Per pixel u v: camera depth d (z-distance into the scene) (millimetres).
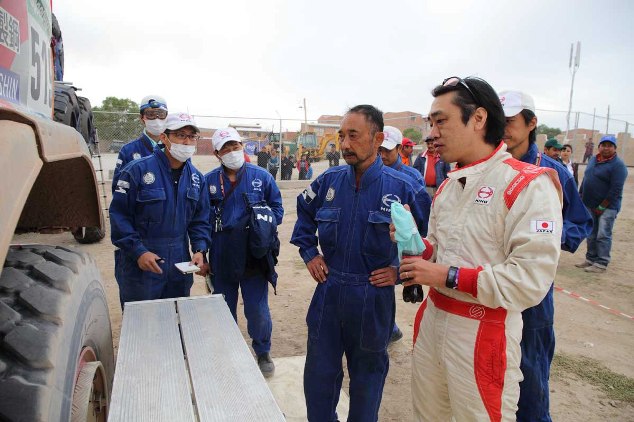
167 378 1461
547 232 1467
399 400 3215
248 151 18734
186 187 2904
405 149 7191
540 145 23688
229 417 1249
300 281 5730
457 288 1555
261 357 3350
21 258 1539
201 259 2879
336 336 2336
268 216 3225
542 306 2125
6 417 1098
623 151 20125
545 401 2230
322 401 2365
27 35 1388
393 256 2229
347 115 2230
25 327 1237
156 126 4039
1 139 1015
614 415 3041
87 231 6914
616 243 8414
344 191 2309
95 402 1807
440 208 1812
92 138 8148
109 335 1968
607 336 4305
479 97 1611
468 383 1626
